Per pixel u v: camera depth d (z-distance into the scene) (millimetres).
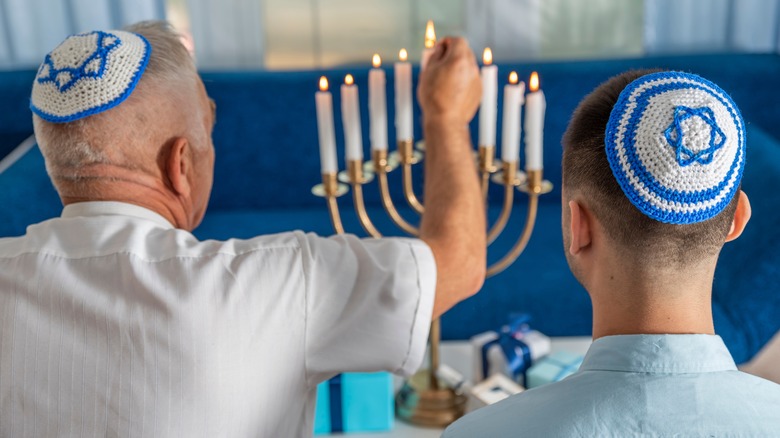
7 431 777
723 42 3281
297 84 2680
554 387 653
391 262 845
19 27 3182
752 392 608
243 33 3299
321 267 825
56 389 769
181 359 766
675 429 592
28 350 771
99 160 837
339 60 3424
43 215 2123
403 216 2674
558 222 2625
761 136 2410
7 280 786
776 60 2785
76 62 825
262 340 792
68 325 775
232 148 2713
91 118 822
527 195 2791
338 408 1236
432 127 1010
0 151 2715
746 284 1956
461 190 962
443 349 1516
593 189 640
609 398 613
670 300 640
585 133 653
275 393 811
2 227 2023
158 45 872
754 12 3217
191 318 772
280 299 804
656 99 614
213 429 771
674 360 623
